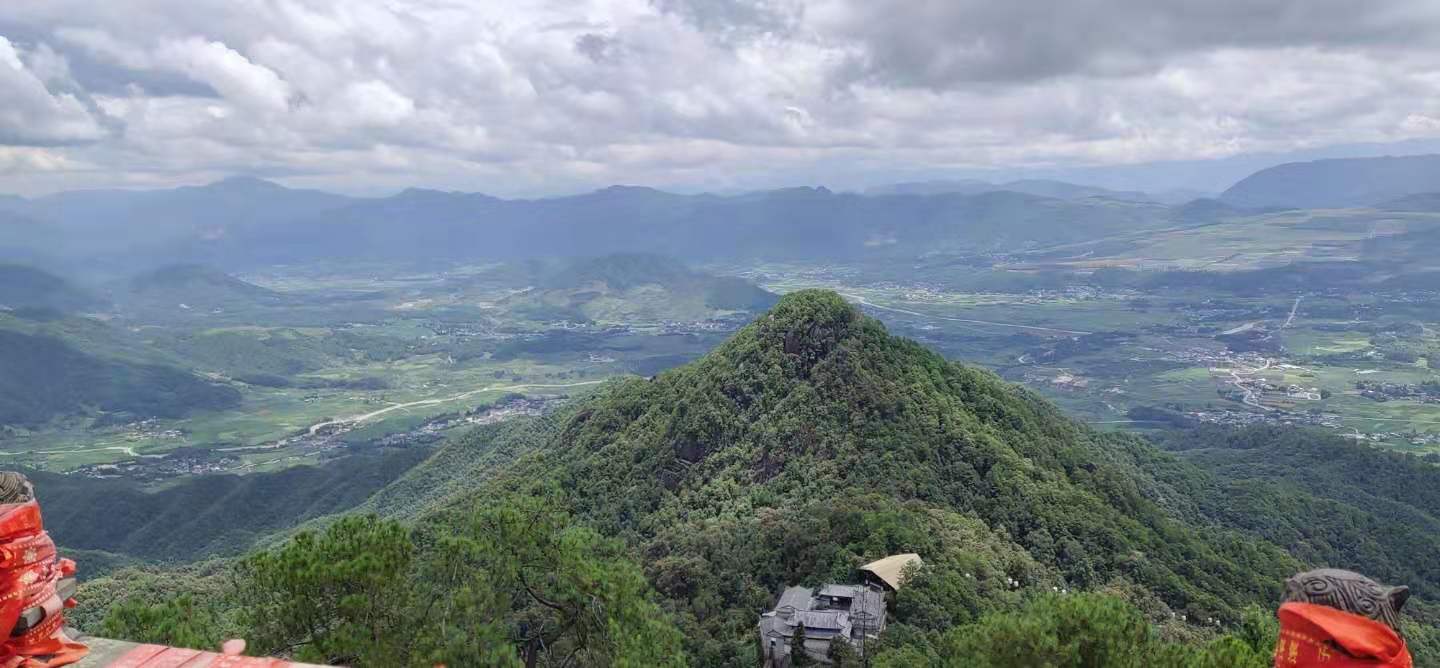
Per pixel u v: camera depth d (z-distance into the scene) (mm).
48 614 8461
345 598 21453
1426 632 82938
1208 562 92938
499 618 24594
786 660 59062
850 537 74812
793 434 104500
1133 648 21031
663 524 100625
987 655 21734
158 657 8469
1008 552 78125
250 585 22781
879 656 51250
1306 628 8664
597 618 26484
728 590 71812
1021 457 102562
